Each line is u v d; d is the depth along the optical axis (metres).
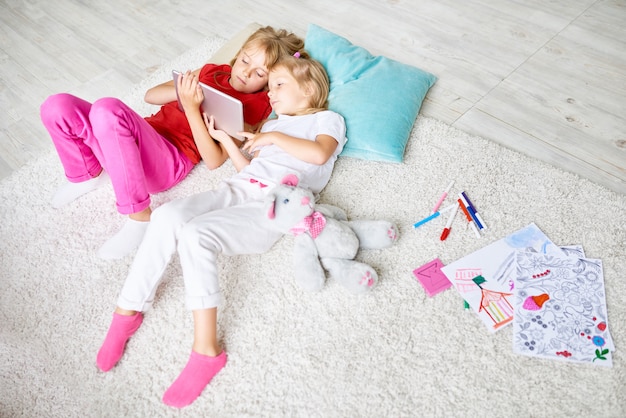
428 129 1.62
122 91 1.94
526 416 1.05
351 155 1.57
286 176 1.25
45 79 2.03
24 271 1.41
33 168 1.67
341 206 1.47
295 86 1.49
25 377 1.20
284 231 1.25
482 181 1.47
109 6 2.38
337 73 1.68
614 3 1.99
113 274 1.37
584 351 1.12
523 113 1.66
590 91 1.70
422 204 1.44
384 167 1.54
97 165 1.47
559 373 1.09
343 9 2.15
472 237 1.35
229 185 1.40
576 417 1.04
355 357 1.16
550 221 1.36
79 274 1.39
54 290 1.36
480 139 1.57
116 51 2.12
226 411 1.12
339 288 1.28
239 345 1.21
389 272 1.30
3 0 2.47
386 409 1.08
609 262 1.26
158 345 1.23
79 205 1.55
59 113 1.29
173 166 1.48
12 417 1.14
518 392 1.08
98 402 1.15
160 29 2.21
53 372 1.21
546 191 1.42
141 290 1.19
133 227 1.39
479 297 1.22
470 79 1.79
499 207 1.40
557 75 1.76
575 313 1.17
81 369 1.21
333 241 1.25
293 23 2.12
